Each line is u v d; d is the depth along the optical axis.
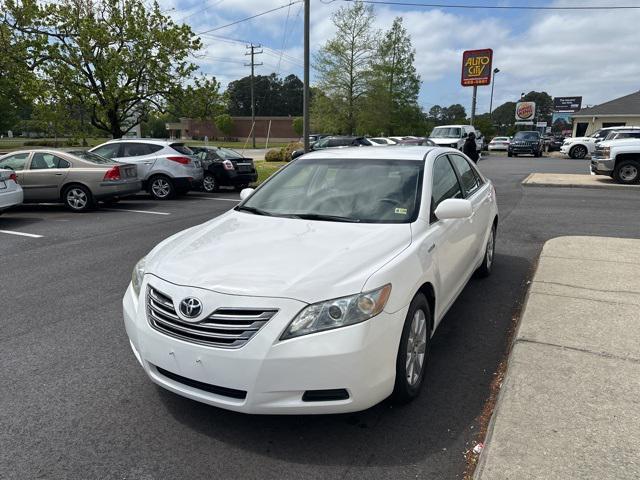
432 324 3.55
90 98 20.44
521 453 2.49
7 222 10.10
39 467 2.66
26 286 5.82
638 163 14.50
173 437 2.92
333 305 2.66
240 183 15.91
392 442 2.86
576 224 9.17
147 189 13.91
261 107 123.50
